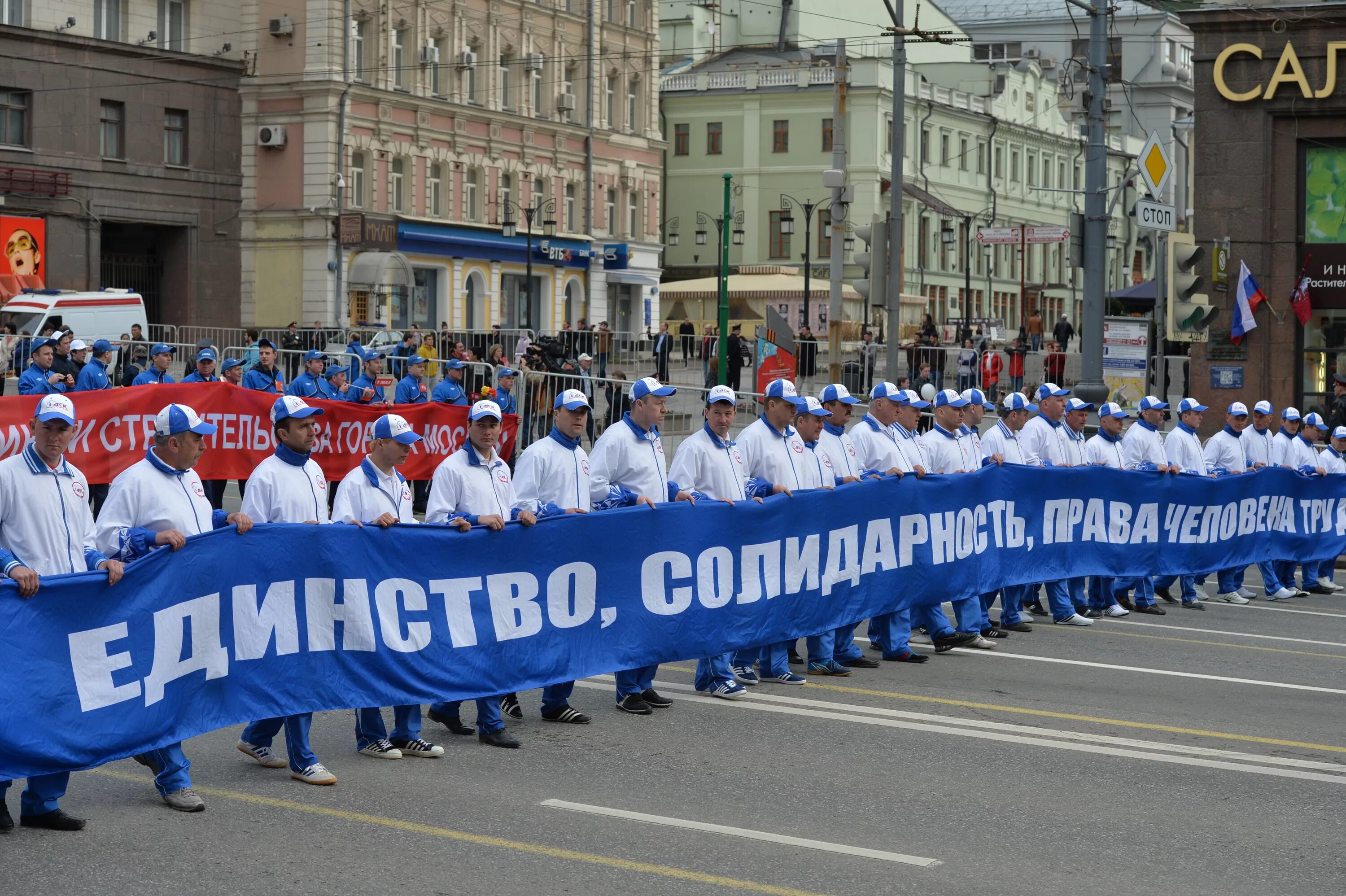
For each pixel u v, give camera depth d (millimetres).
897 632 12266
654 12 60281
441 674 8883
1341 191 25094
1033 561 14031
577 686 11078
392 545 8695
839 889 6508
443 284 50469
